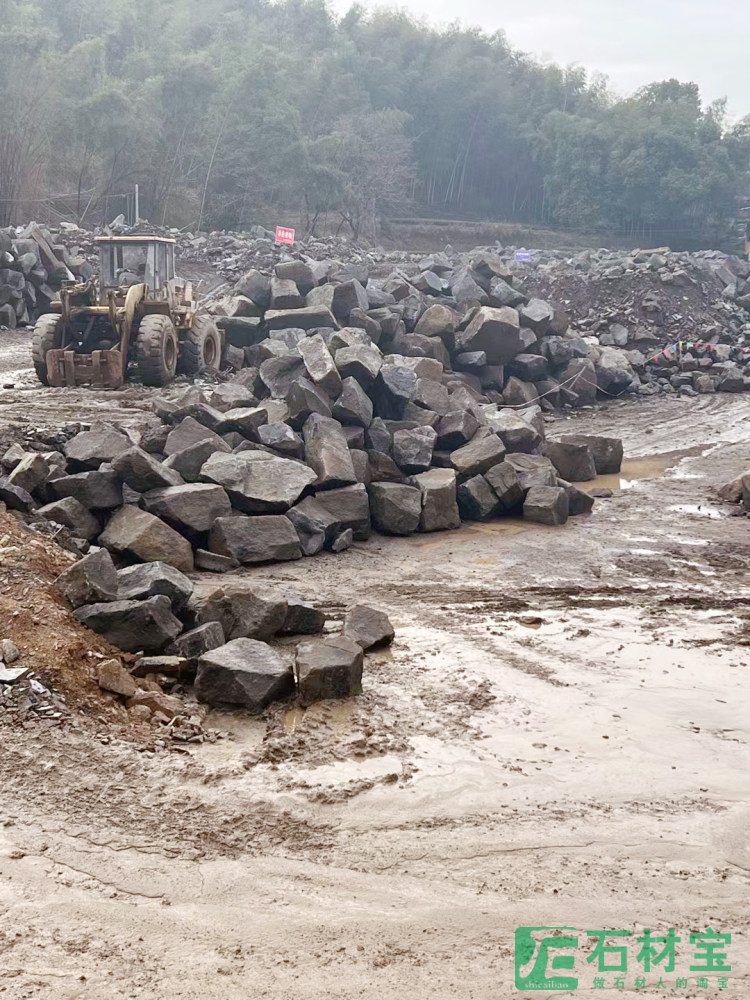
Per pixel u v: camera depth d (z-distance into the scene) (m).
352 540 12.82
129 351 20.34
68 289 19.58
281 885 5.30
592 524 14.22
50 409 16.61
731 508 15.28
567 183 82.31
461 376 22.80
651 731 7.45
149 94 51.47
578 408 24.92
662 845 5.84
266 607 8.83
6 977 4.46
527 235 77.06
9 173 42.62
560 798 6.38
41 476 11.46
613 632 9.65
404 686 8.16
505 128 84.12
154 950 4.71
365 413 14.33
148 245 20.22
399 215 76.56
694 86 92.19
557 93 90.62
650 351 30.69
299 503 12.55
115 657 8.06
